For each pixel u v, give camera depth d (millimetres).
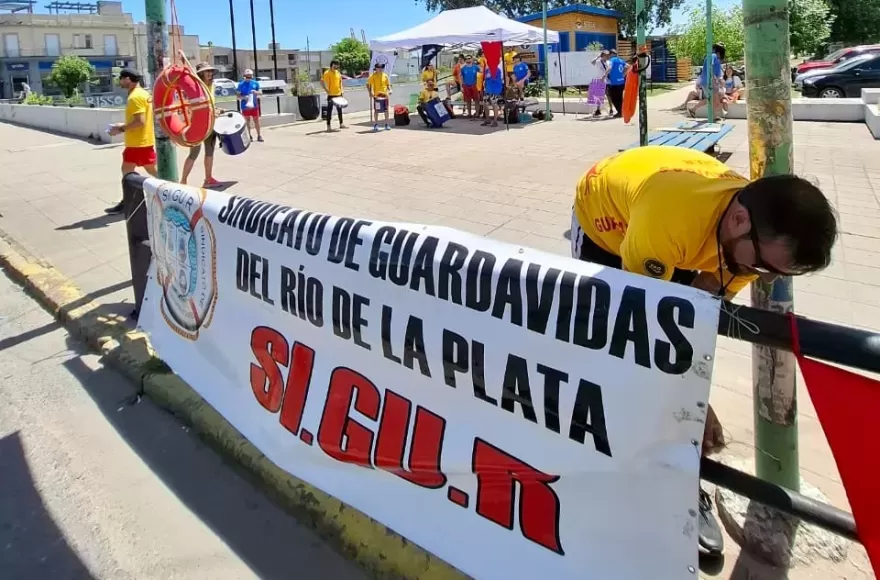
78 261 6090
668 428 1660
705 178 1888
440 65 35781
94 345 4355
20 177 10438
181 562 2486
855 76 18219
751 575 2191
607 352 1761
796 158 8938
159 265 3879
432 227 2299
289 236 2777
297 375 2805
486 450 2100
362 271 2438
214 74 8352
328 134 13750
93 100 35375
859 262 4906
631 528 1767
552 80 23328
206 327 3430
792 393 2143
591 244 2473
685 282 2236
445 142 11875
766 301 2057
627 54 26672
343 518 2523
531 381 1945
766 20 1926
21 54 63000
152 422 3480
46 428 3457
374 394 2467
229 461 3096
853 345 1430
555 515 1936
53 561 2521
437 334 2197
